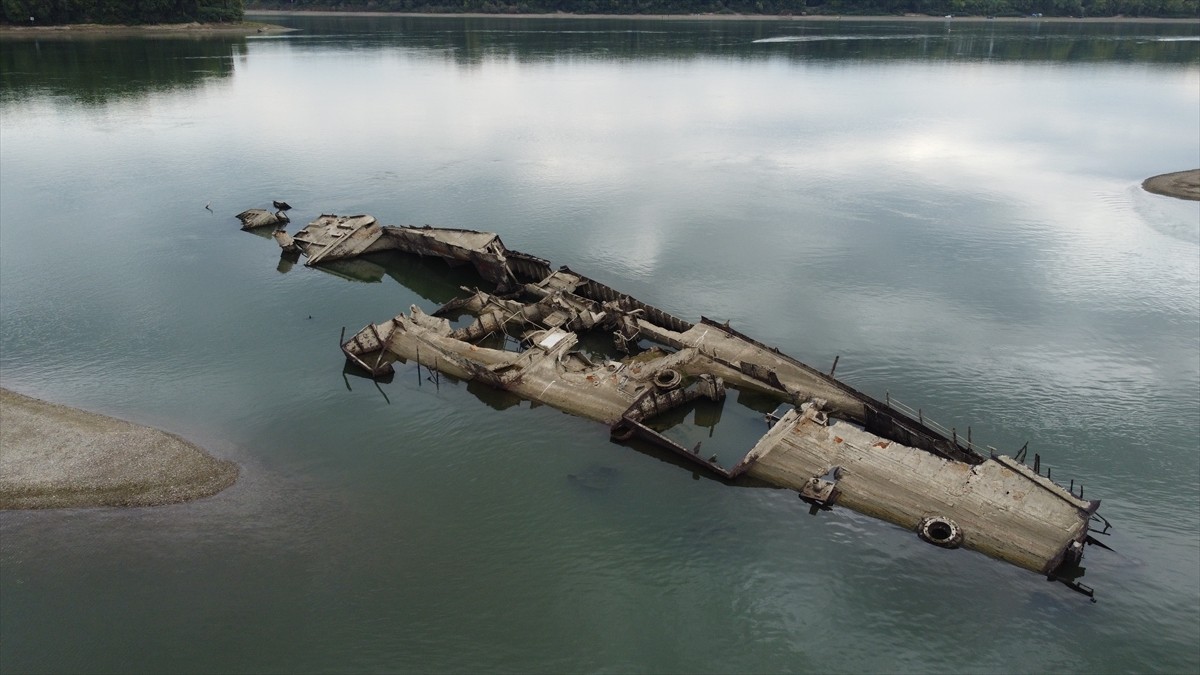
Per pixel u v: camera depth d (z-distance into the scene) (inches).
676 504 1720.0
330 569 1542.8
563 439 1968.5
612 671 1332.4
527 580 1517.0
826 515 1667.1
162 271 3134.8
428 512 1702.8
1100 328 2519.7
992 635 1387.8
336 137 5329.7
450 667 1339.8
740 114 6161.4
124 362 2388.0
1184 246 3245.6
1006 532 1561.3
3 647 1375.5
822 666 1338.6
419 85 7500.0
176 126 5585.6
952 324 2556.6
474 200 3917.3
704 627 1417.3
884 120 5920.3
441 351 2365.9
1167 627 1389.0
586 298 2753.4
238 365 2383.1
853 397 2028.8
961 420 2021.4
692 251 3206.2
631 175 4365.2
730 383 2186.3
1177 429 1964.8
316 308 2827.3
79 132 5339.6
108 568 1547.7
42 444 1911.9
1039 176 4367.6
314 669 1337.4
